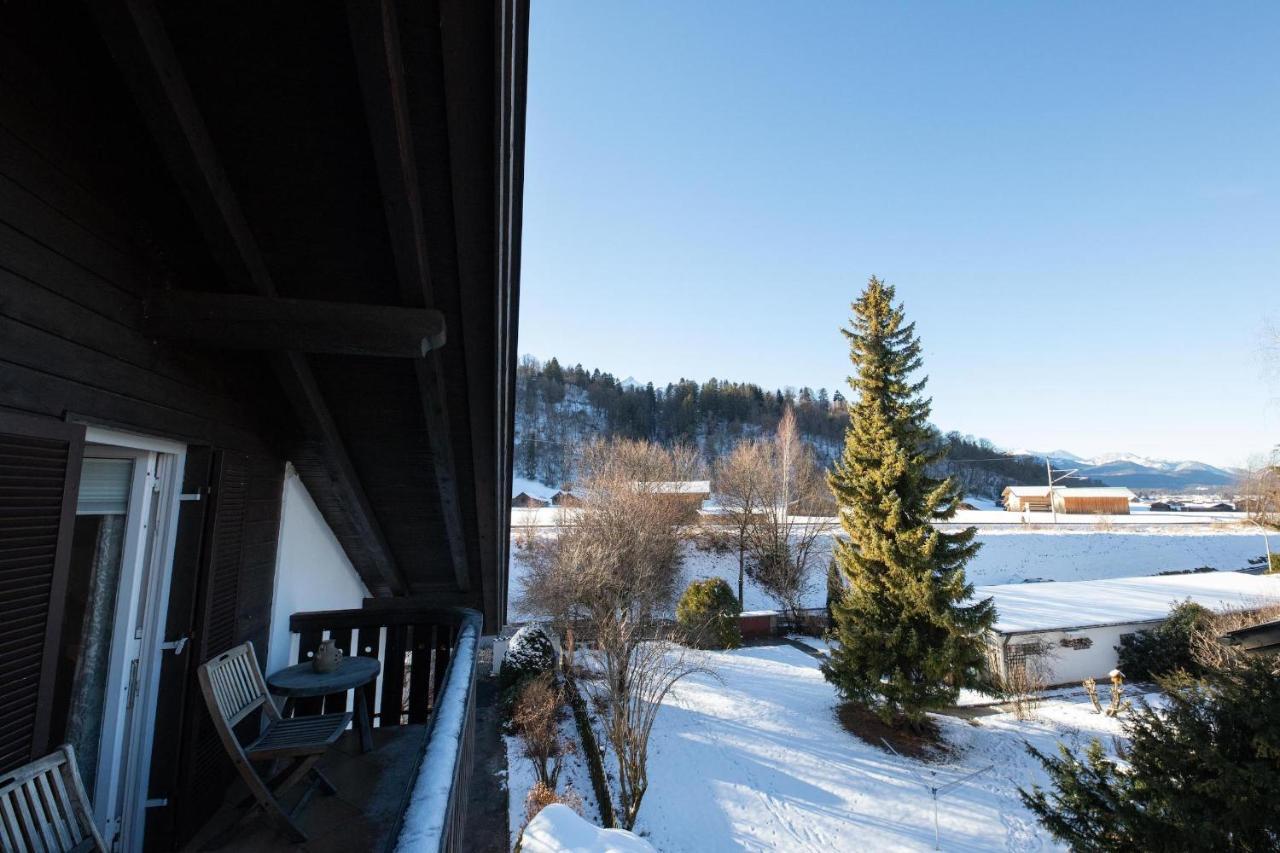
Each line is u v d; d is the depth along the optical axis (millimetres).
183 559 3131
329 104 2332
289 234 2818
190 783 3012
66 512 2146
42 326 2008
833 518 29328
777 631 23922
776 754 12609
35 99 1938
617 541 19797
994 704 15570
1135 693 16438
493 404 3963
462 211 2734
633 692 12445
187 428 3057
